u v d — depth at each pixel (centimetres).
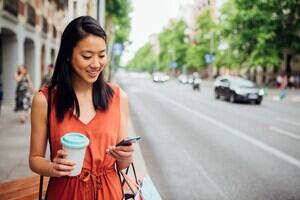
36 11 2428
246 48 4059
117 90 203
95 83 194
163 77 7225
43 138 192
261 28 3803
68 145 168
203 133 1173
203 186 625
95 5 927
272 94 3509
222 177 681
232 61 4306
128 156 187
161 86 5141
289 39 3897
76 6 713
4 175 600
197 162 791
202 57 6675
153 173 693
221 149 928
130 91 3650
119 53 3634
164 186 617
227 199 565
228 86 2509
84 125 189
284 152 901
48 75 1276
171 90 4012
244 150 920
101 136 190
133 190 223
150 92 3547
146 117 1571
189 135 1131
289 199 569
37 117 190
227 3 4066
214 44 5406
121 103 202
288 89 4384
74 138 173
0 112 1484
